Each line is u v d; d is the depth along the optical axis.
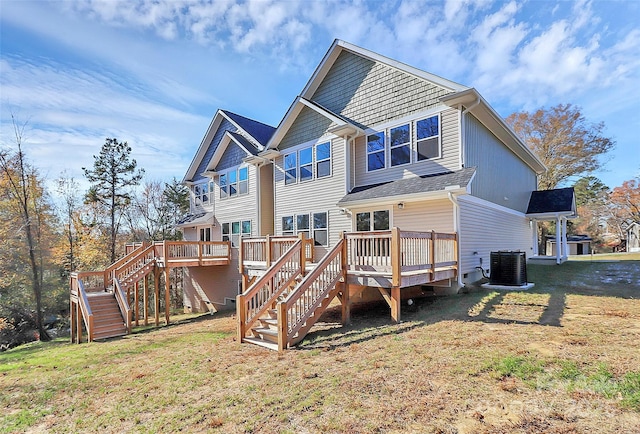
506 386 3.69
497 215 12.75
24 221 19.69
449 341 5.34
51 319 21.08
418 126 10.72
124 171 26.19
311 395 3.96
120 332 11.62
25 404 4.63
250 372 5.00
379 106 11.78
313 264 9.48
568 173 28.28
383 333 6.35
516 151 14.98
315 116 13.42
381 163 11.59
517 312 6.86
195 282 19.47
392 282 6.97
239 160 17.55
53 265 22.16
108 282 13.57
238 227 17.39
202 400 4.16
